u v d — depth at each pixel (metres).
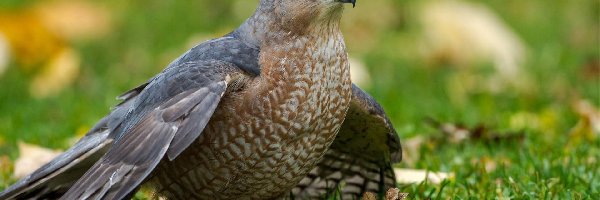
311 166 8.95
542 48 17.67
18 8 18.33
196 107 8.13
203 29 18.80
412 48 17.98
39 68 16.52
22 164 11.08
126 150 8.12
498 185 9.90
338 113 8.77
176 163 8.57
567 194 9.46
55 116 13.95
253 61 8.51
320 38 8.59
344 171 9.99
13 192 8.91
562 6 19.98
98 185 8.07
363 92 9.31
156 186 8.84
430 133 12.34
